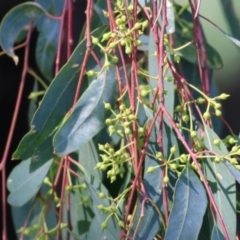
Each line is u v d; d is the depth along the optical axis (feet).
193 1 4.00
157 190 3.48
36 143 3.66
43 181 3.85
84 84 3.66
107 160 3.50
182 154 3.50
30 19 3.95
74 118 3.52
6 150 3.92
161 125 3.43
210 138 3.51
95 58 3.57
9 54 3.92
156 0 3.52
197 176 3.46
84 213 3.91
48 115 3.64
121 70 3.69
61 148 3.50
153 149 3.50
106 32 3.67
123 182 3.81
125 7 3.51
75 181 3.97
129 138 3.54
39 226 3.89
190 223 3.39
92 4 3.63
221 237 3.43
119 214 3.60
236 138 3.67
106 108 3.49
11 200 3.87
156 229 3.47
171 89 3.65
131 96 3.46
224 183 3.47
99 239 3.64
